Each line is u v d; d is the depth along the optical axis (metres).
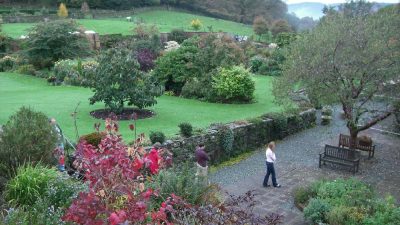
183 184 7.19
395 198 10.38
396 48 11.83
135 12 62.94
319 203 8.73
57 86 22.56
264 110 17.72
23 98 18.39
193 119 15.34
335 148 12.75
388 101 12.07
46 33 28.05
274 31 47.00
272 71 28.50
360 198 8.97
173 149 11.59
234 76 18.92
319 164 12.76
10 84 23.08
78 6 61.22
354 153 12.47
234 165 12.94
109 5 63.41
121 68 14.75
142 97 15.13
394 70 11.63
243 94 19.06
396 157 13.88
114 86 15.11
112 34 40.25
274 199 10.23
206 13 70.88
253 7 70.19
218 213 5.03
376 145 15.29
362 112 12.73
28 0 60.03
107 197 4.30
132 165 4.52
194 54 20.64
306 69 12.23
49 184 6.68
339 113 20.27
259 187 11.05
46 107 16.33
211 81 19.45
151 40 31.42
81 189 6.52
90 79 15.45
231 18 69.81
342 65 11.93
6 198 6.53
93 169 4.31
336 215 8.20
